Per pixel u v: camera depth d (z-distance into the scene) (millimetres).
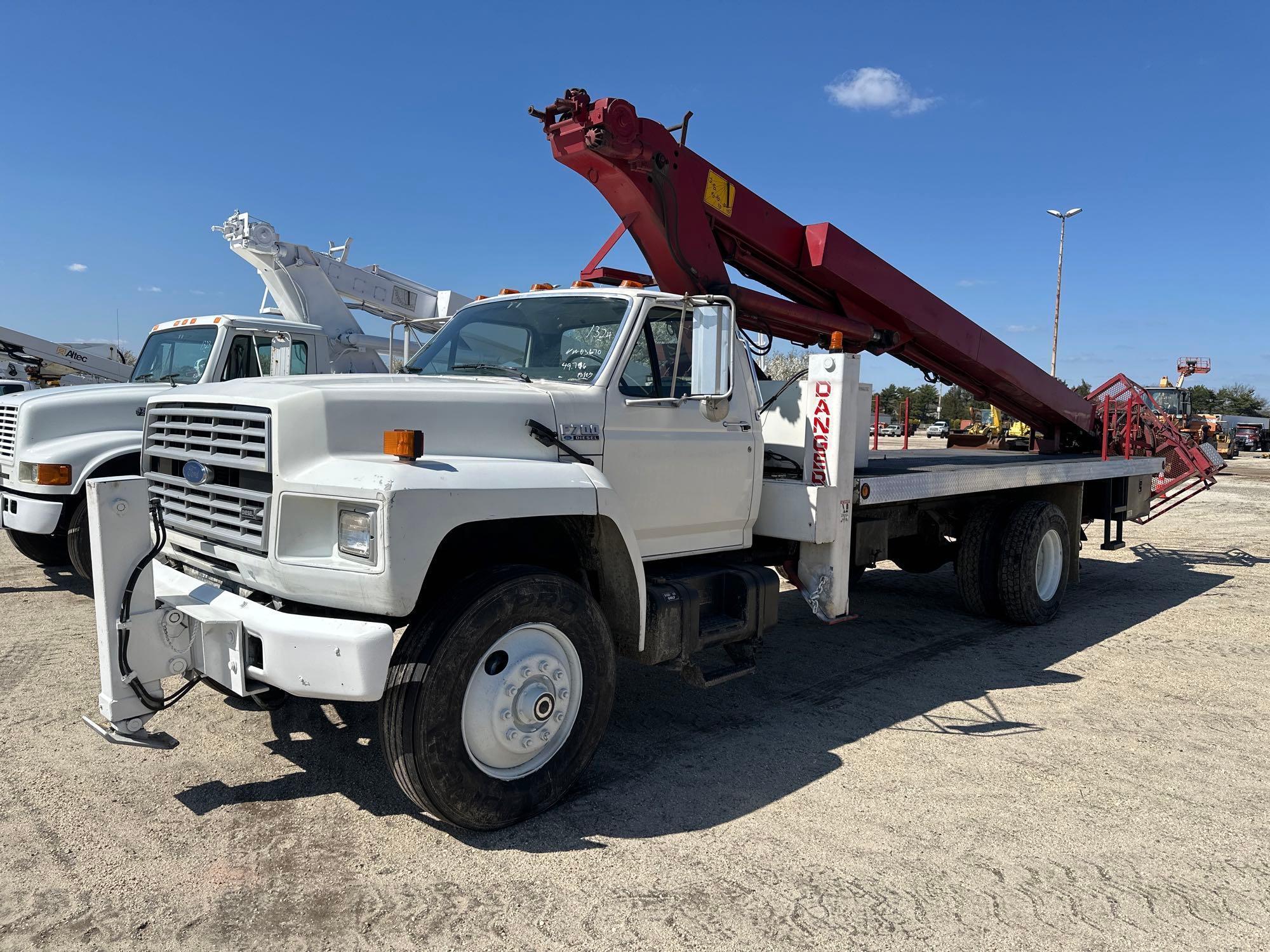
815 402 5039
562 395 3936
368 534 3045
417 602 3623
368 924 2766
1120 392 9586
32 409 6754
